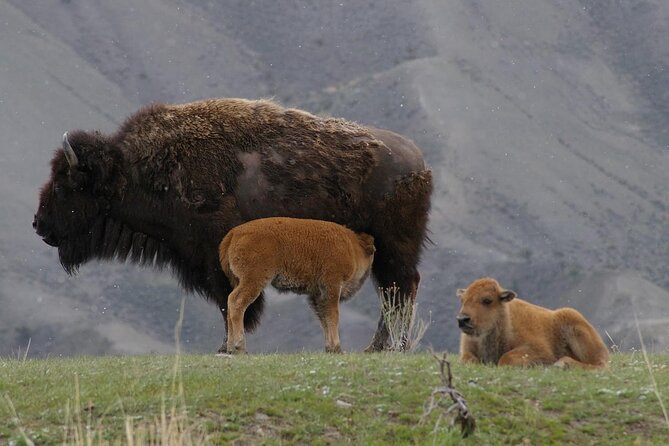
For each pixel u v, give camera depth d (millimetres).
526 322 45719
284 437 36250
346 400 39156
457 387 40156
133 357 51094
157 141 60281
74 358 52406
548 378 41938
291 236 52719
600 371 44406
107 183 60500
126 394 39531
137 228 61500
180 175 59750
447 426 36344
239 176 60094
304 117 62562
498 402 39062
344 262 53656
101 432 35594
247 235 52375
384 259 62688
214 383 40781
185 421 35969
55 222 61625
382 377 41781
